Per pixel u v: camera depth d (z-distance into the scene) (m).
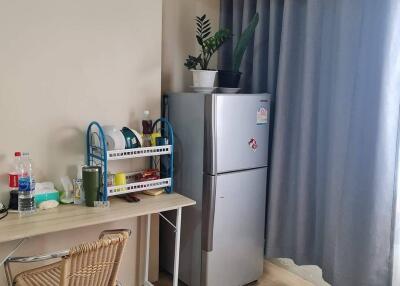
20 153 1.99
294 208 2.62
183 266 2.62
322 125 2.41
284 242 2.71
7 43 1.96
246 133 2.47
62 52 2.13
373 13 2.08
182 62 2.92
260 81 2.77
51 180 2.18
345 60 2.18
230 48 2.98
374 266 2.11
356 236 2.21
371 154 2.11
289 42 2.47
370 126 2.12
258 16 2.61
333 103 2.29
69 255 1.50
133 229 2.53
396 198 2.10
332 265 2.34
